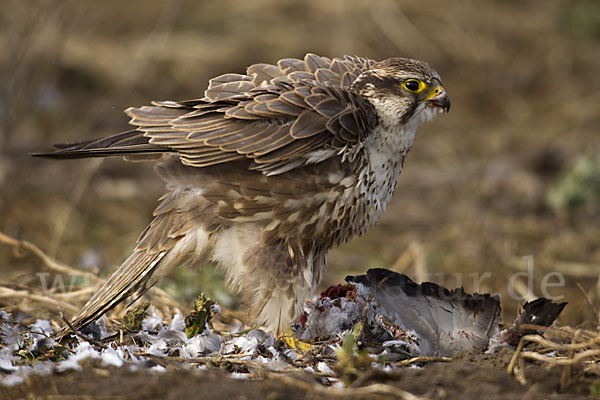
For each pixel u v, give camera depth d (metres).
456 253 15.49
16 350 8.33
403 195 18.75
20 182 18.38
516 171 19.25
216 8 25.89
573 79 24.02
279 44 24.22
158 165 9.18
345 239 9.65
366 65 10.24
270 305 9.10
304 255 9.27
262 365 7.91
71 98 22.17
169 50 23.77
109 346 8.43
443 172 19.59
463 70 24.11
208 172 9.00
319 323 8.98
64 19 20.12
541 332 8.45
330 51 23.97
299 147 8.72
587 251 15.48
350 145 8.93
